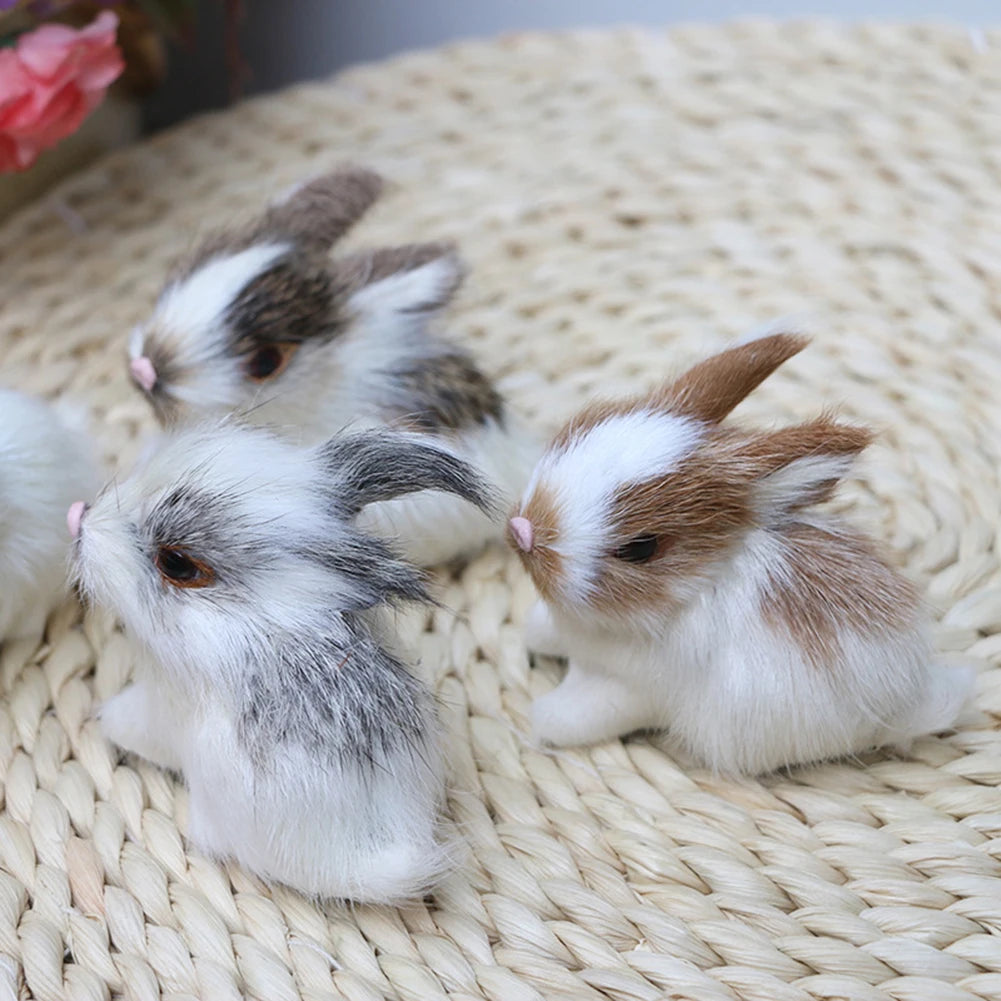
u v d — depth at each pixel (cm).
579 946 31
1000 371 39
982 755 33
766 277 42
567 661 35
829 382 39
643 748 34
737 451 31
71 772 33
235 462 31
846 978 30
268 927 31
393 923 31
